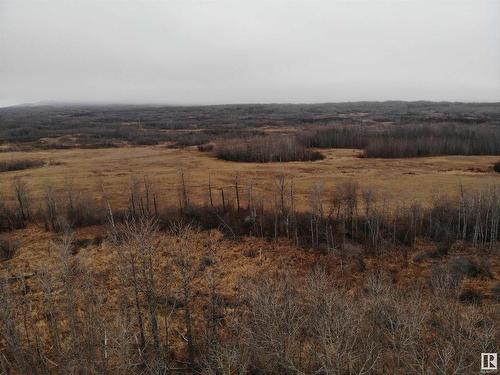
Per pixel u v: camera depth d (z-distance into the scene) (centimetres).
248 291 2272
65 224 3434
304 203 4109
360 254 3050
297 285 2377
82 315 2055
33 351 1803
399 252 3086
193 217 3731
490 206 3291
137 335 2020
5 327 1758
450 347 1518
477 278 2648
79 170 6122
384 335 1691
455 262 2777
